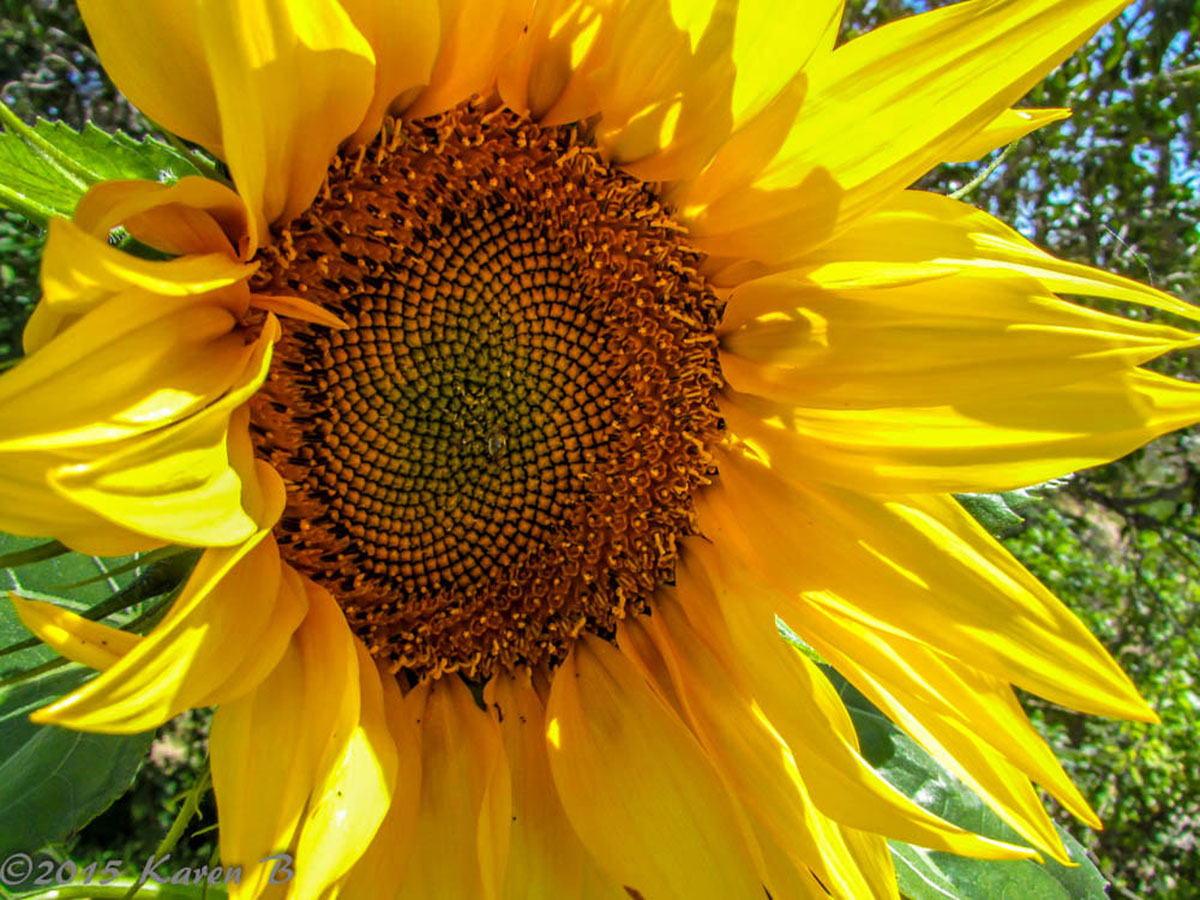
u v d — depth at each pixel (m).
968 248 0.22
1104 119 0.60
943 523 0.23
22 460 0.16
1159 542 0.77
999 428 0.22
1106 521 0.85
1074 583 0.73
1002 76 0.20
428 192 0.23
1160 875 0.72
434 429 0.25
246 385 0.17
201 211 0.19
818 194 0.21
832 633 0.23
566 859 0.24
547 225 0.24
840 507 0.24
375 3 0.19
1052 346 0.21
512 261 0.24
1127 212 0.62
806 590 0.23
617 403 0.26
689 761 0.24
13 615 0.28
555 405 0.25
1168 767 0.71
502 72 0.21
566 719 0.25
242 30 0.16
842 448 0.23
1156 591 0.74
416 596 0.25
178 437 0.16
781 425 0.24
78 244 0.15
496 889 0.21
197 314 0.19
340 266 0.23
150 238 0.19
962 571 0.23
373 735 0.21
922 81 0.20
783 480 0.24
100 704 0.15
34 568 0.29
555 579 0.26
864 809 0.21
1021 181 0.61
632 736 0.24
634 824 0.23
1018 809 0.22
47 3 0.54
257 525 0.18
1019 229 0.61
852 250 0.22
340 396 0.24
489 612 0.26
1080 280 0.21
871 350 0.22
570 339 0.25
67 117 0.55
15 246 0.50
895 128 0.20
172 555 0.20
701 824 0.23
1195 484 0.72
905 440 0.23
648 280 0.24
